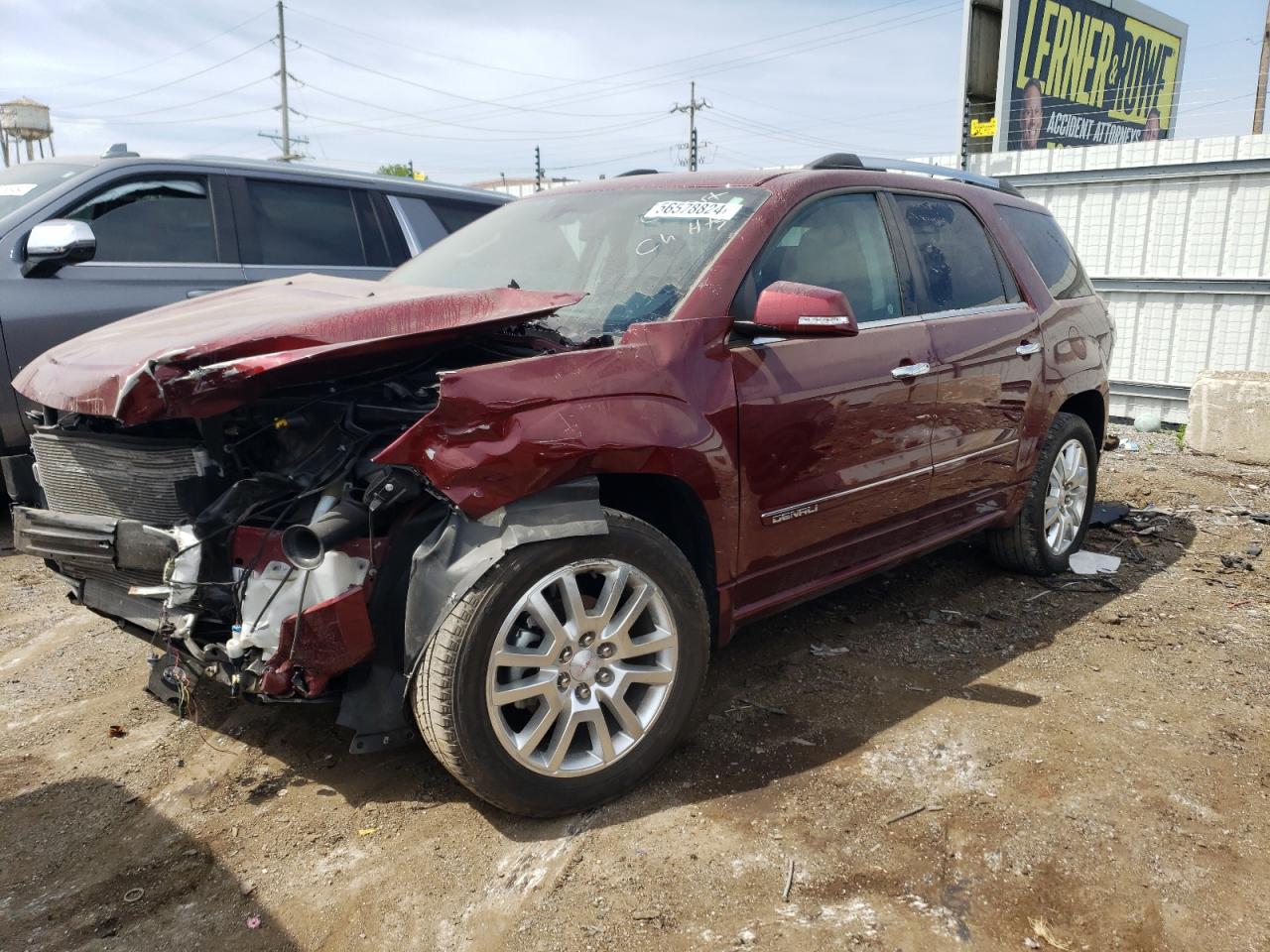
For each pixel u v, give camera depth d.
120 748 3.02
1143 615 4.16
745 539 2.96
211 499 2.54
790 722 3.15
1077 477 4.76
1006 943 2.18
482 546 2.38
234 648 2.39
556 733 2.55
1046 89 12.16
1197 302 8.86
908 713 3.22
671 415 2.69
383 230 6.36
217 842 2.55
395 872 2.42
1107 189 9.30
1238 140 8.41
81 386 2.52
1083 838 2.55
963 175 4.84
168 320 2.96
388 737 2.46
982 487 4.04
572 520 2.47
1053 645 3.83
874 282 3.49
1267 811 2.70
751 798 2.71
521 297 2.77
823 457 3.14
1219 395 7.36
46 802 2.73
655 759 2.74
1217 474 6.90
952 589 4.46
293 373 2.42
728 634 3.02
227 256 5.61
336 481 2.38
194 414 2.32
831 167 3.64
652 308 2.95
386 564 2.45
